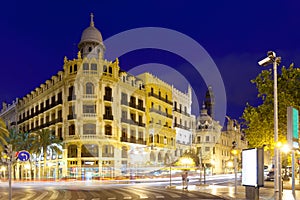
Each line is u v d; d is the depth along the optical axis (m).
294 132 17.56
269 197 24.61
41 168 74.06
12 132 69.06
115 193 32.22
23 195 31.62
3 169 78.62
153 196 28.59
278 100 27.84
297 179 52.03
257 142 29.91
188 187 38.88
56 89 71.69
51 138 65.56
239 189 35.03
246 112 31.83
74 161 64.94
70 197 28.55
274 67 19.55
